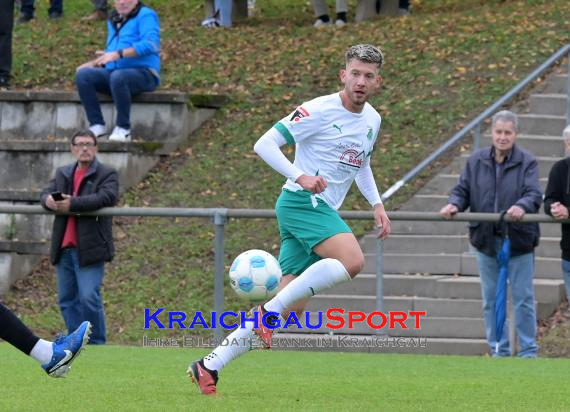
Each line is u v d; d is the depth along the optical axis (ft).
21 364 91.91
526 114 171.73
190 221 159.63
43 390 72.43
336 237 71.05
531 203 111.34
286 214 72.84
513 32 196.13
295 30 210.38
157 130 176.14
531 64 185.16
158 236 156.46
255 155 172.76
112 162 166.91
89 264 118.93
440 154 146.41
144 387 74.64
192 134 179.32
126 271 148.87
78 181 119.96
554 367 94.89
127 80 168.55
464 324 131.95
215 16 217.36
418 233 154.10
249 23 221.87
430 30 201.26
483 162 114.32
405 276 142.51
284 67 194.59
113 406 63.62
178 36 211.82
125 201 164.35
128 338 134.92
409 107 178.91
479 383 81.10
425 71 187.62
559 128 168.45
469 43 193.88
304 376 85.61
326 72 191.42
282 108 183.21
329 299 138.31
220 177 168.55
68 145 166.20
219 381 80.43
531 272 112.98
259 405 64.69
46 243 154.71
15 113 180.14
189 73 194.70
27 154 167.73
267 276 72.95
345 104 72.08
